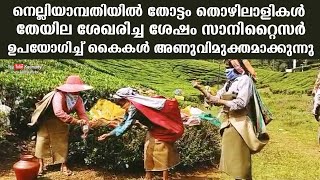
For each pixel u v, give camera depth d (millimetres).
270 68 44125
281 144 9812
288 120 13500
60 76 9781
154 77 26500
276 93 24938
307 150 9289
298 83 27609
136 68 27984
